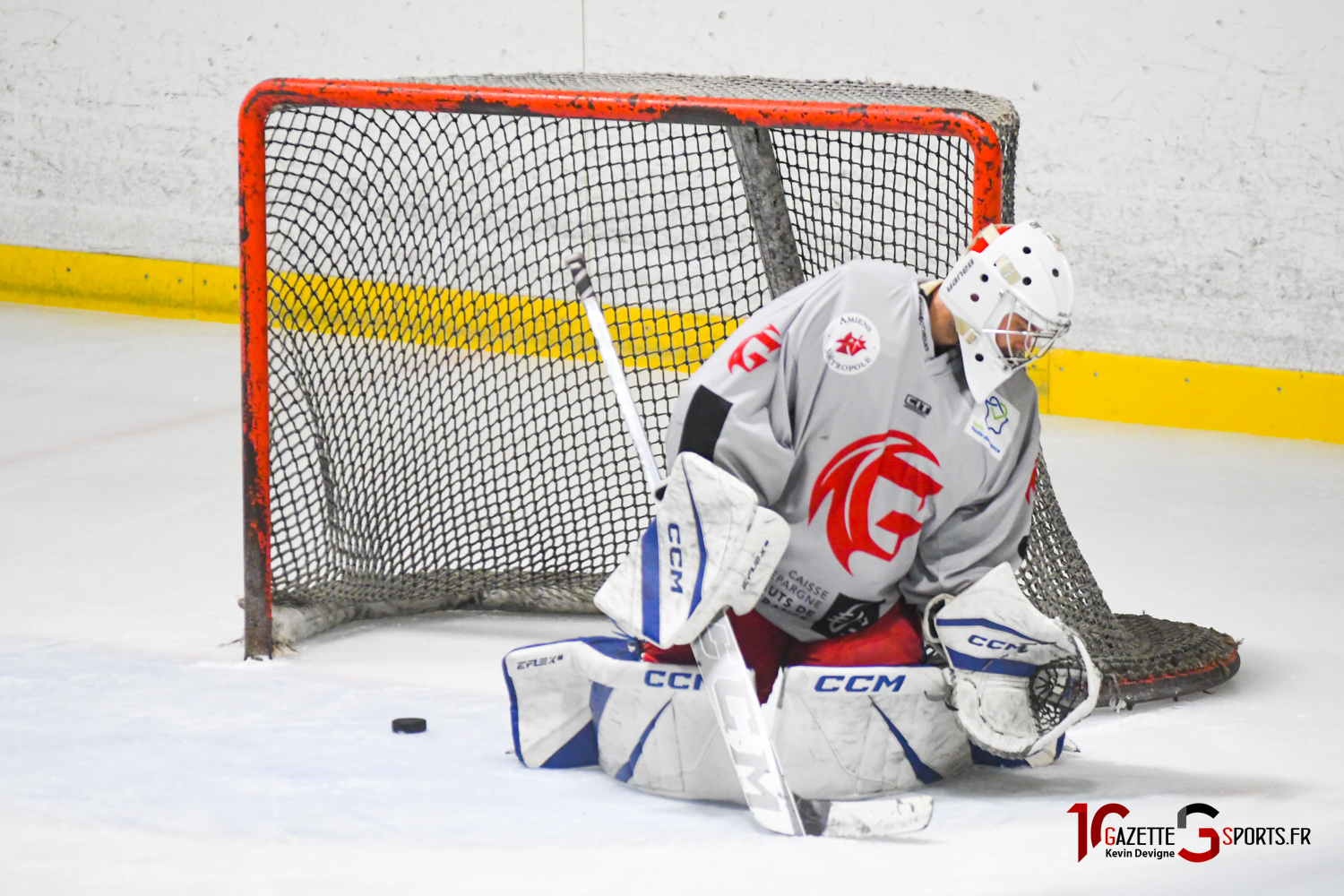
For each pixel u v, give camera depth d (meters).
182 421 22.06
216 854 9.33
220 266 28.62
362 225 15.32
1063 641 9.83
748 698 9.56
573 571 15.17
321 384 14.81
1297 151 21.62
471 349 16.69
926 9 23.56
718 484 9.44
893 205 13.20
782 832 9.55
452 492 16.47
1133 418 23.12
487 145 24.61
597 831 9.66
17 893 8.80
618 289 23.67
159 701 12.12
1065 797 10.37
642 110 12.40
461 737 11.38
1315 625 14.46
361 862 9.21
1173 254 22.52
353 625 14.34
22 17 28.92
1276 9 21.47
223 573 15.62
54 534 16.81
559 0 25.81
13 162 29.55
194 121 28.25
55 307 29.78
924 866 9.16
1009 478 10.25
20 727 11.48
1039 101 23.02
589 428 16.94
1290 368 22.06
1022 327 9.71
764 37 24.70
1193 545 17.17
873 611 10.43
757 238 14.12
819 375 9.80
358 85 13.05
